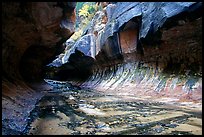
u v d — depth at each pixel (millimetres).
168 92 15508
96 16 34156
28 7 10969
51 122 9508
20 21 11859
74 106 13531
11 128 8039
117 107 12727
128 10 22219
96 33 31750
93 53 31078
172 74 16781
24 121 9477
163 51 17953
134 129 8047
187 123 8562
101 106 13305
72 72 44188
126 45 22922
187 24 14609
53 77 48844
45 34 15172
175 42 16359
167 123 8680
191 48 15266
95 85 29219
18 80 18078
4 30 11844
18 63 19344
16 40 14289
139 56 21578
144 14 19547
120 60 25047
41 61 26859
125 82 22250
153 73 19094
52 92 22453
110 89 23281
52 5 11562
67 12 13445
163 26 16000
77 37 40781
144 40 19078
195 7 13672
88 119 9922
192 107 11664
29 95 16359
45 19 12570
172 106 12297
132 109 11906
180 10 14438
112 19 25500
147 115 10273
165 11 16016
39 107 13227
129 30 22438
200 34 14266
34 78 26953
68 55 36938
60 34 16000
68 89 26406
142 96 17078
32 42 16641
